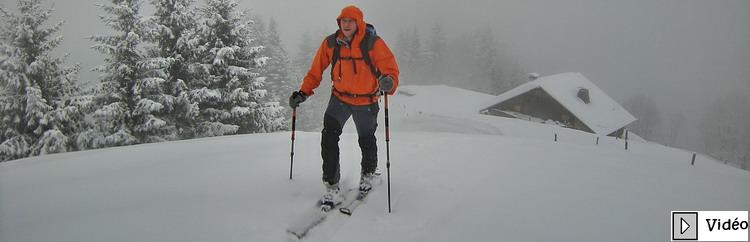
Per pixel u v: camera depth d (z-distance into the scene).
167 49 19.27
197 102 19.00
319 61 3.54
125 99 17.70
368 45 3.21
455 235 2.88
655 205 3.95
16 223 2.84
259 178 3.97
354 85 3.33
